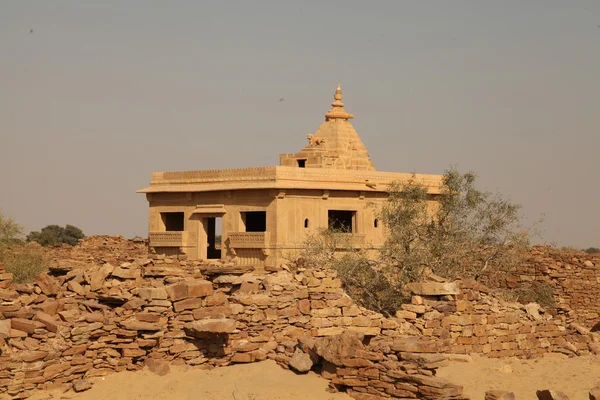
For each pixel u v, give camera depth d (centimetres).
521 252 3869
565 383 2556
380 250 3678
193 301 2473
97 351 2361
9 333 2247
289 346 2505
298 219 4659
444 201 3897
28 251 4231
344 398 2295
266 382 2339
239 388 2289
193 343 2450
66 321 2348
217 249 5234
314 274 2678
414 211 3781
